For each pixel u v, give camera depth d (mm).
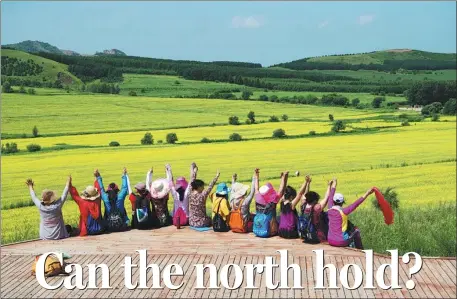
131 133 61188
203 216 13445
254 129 65562
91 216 13070
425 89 81938
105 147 53906
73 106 69750
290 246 12023
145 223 13469
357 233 12141
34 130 57844
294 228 12562
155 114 72125
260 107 80188
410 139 59625
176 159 49406
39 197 34250
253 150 54000
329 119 72062
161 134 61219
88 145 54344
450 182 37875
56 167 45219
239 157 50562
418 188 35844
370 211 23125
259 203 12750
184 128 65375
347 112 78562
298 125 68125
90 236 13055
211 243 12289
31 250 12117
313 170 44281
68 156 49375
